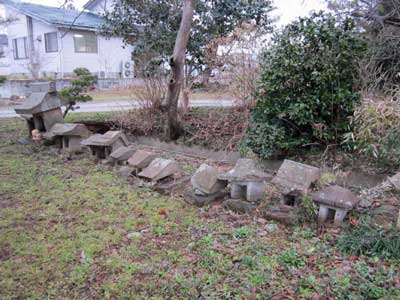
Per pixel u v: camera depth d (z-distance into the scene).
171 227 2.87
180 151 5.93
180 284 2.08
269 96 4.54
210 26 7.41
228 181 3.33
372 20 5.27
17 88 13.39
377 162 3.99
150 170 3.99
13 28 16.38
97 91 11.76
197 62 7.25
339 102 4.19
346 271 2.19
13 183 3.98
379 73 4.61
